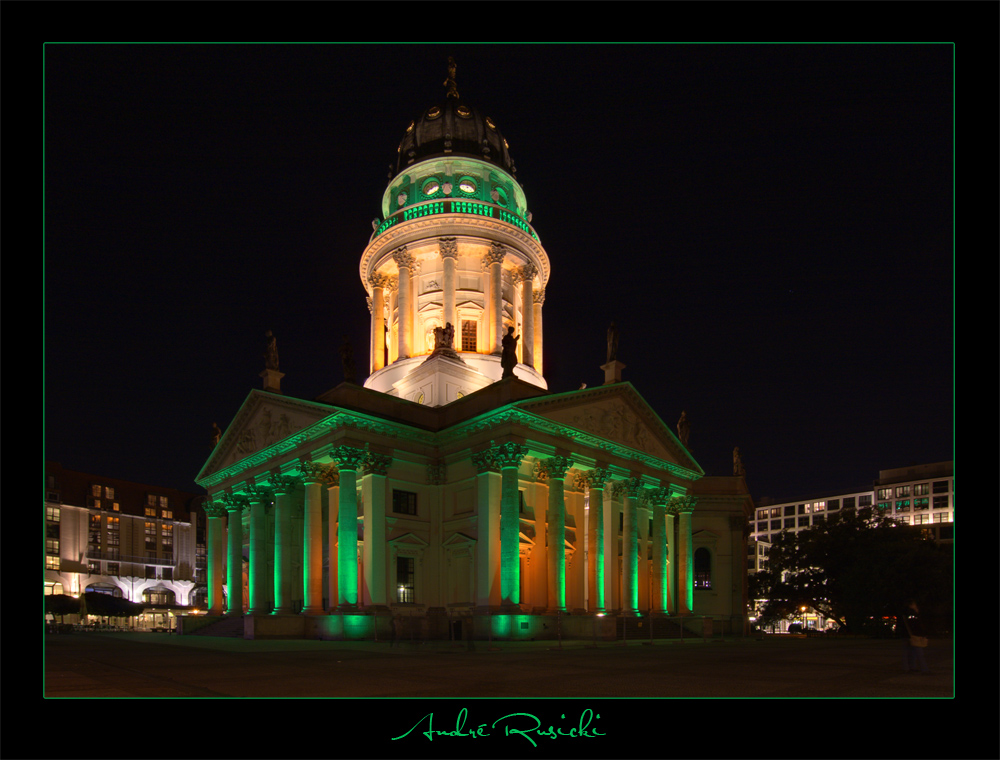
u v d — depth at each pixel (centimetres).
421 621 5072
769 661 3312
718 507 7888
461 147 8025
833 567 7788
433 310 7306
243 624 5409
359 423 5172
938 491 17012
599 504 5741
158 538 12562
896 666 3055
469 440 5384
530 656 3581
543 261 8050
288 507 5719
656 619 6103
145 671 2681
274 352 6250
